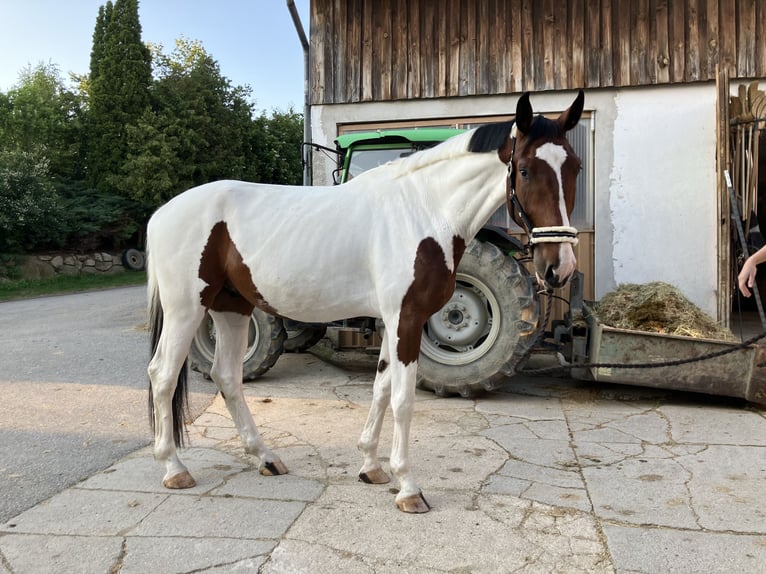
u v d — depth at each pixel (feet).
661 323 14.52
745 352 12.81
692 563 6.59
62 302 37.19
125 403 13.74
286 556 6.77
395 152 16.21
